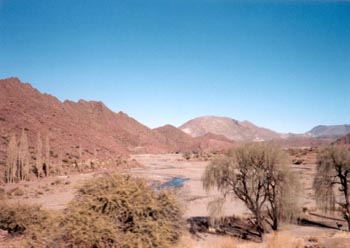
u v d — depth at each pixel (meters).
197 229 24.59
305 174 60.41
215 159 26.00
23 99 119.62
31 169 61.72
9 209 15.72
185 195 38.50
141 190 9.03
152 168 95.62
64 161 75.25
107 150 104.88
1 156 64.19
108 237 7.80
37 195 40.38
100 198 8.40
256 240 22.12
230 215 29.72
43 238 7.80
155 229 8.37
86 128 121.12
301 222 26.95
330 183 27.11
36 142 82.25
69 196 40.09
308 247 12.88
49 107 125.19
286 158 24.48
